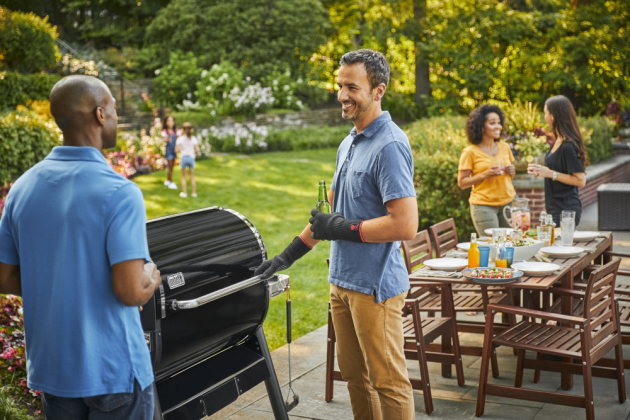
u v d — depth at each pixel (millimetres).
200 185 12672
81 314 1824
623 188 8289
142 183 12656
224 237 2686
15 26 18000
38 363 1884
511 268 3553
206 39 23703
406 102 23984
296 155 17906
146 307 2209
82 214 1819
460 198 7961
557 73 20594
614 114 17438
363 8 24781
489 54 22469
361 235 2396
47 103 15820
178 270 2373
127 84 22156
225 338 2652
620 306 4043
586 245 4266
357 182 2508
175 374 2586
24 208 1889
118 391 1863
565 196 5012
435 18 22734
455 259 3840
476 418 3324
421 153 8664
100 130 1950
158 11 24844
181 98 22141
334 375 3594
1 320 4152
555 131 5004
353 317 2586
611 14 20547
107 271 1844
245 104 20547
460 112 23859
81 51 23859
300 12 23641
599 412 3338
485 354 3320
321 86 24766
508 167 5086
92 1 27359
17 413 3221
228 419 3385
